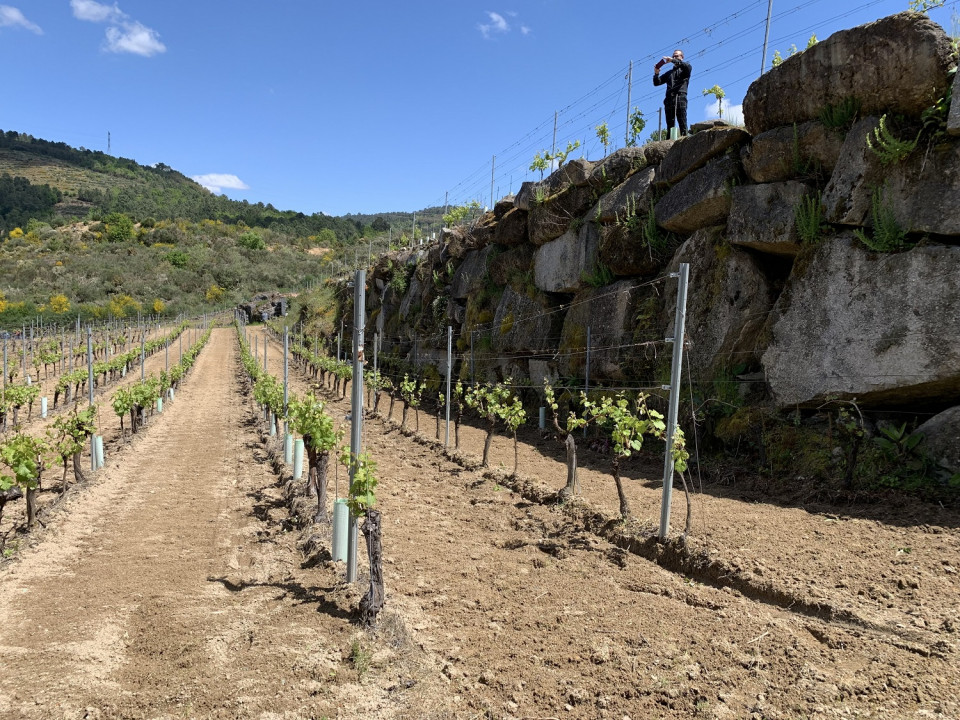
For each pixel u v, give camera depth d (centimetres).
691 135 1154
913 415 816
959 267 724
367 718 395
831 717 379
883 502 727
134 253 8706
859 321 812
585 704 404
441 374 2214
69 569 679
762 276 1029
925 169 765
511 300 1734
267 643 489
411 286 2738
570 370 1433
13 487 814
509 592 588
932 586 530
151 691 425
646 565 649
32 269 7050
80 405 2255
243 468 1253
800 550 619
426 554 696
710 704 398
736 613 524
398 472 1162
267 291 8825
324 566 657
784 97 952
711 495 847
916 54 768
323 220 15450
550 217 1558
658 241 1205
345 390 2614
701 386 1052
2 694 422
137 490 1047
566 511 827
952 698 391
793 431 888
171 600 584
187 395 2675
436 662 458
